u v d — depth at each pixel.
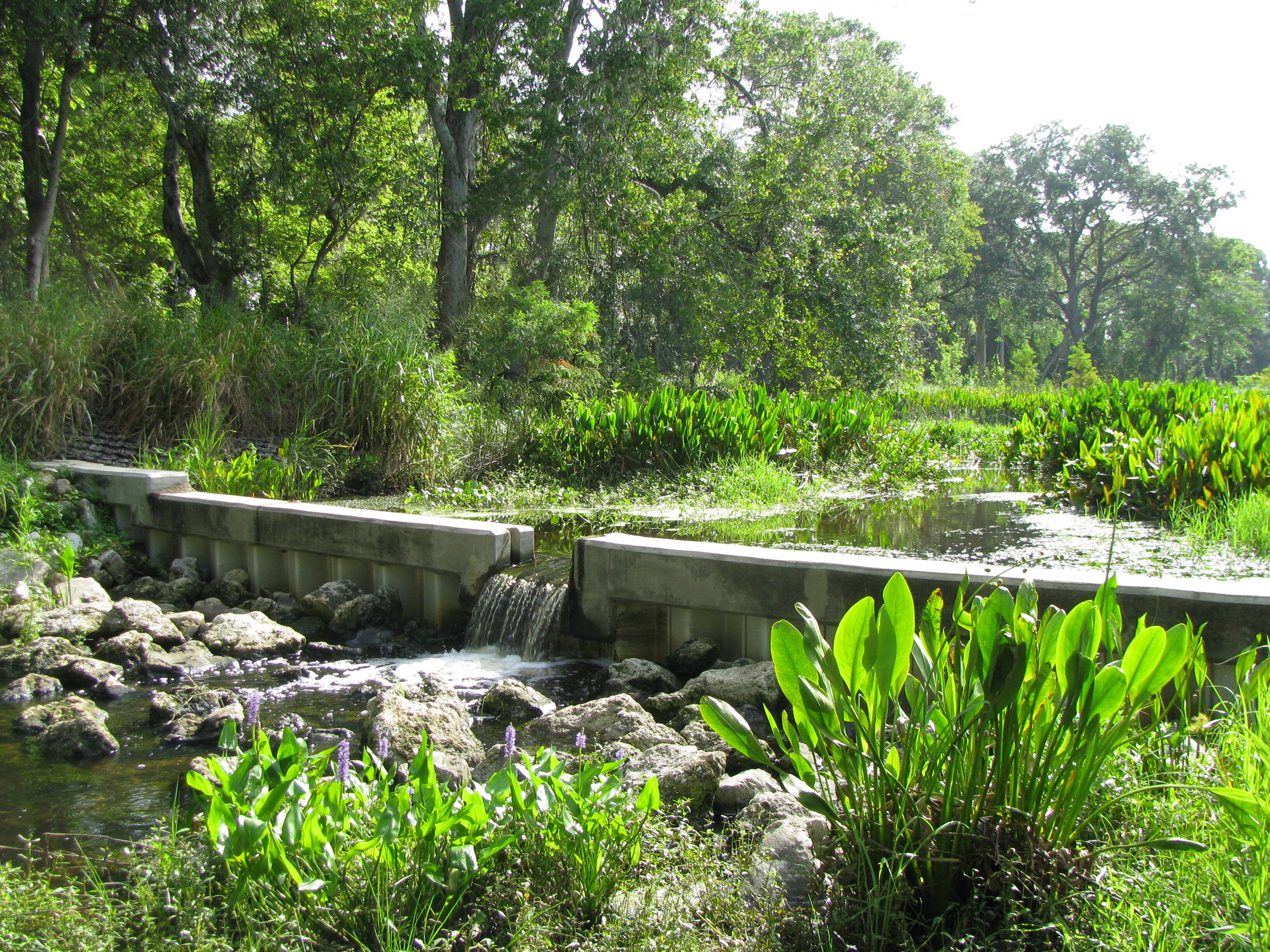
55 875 2.69
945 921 2.32
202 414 10.47
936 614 2.59
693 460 11.09
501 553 6.04
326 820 2.41
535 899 2.38
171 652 5.48
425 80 17.00
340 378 11.29
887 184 29.56
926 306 22.86
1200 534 6.84
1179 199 50.03
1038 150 52.22
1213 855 2.25
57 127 14.10
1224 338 57.47
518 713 4.49
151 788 3.71
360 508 9.48
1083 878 2.26
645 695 4.74
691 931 2.26
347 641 6.00
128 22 14.38
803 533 7.70
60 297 10.59
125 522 7.88
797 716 2.38
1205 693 3.74
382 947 2.19
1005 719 2.28
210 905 2.39
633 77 18.28
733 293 19.56
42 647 5.25
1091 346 52.75
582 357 17.81
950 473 12.77
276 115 16.61
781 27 21.72
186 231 17.67
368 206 17.81
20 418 9.18
